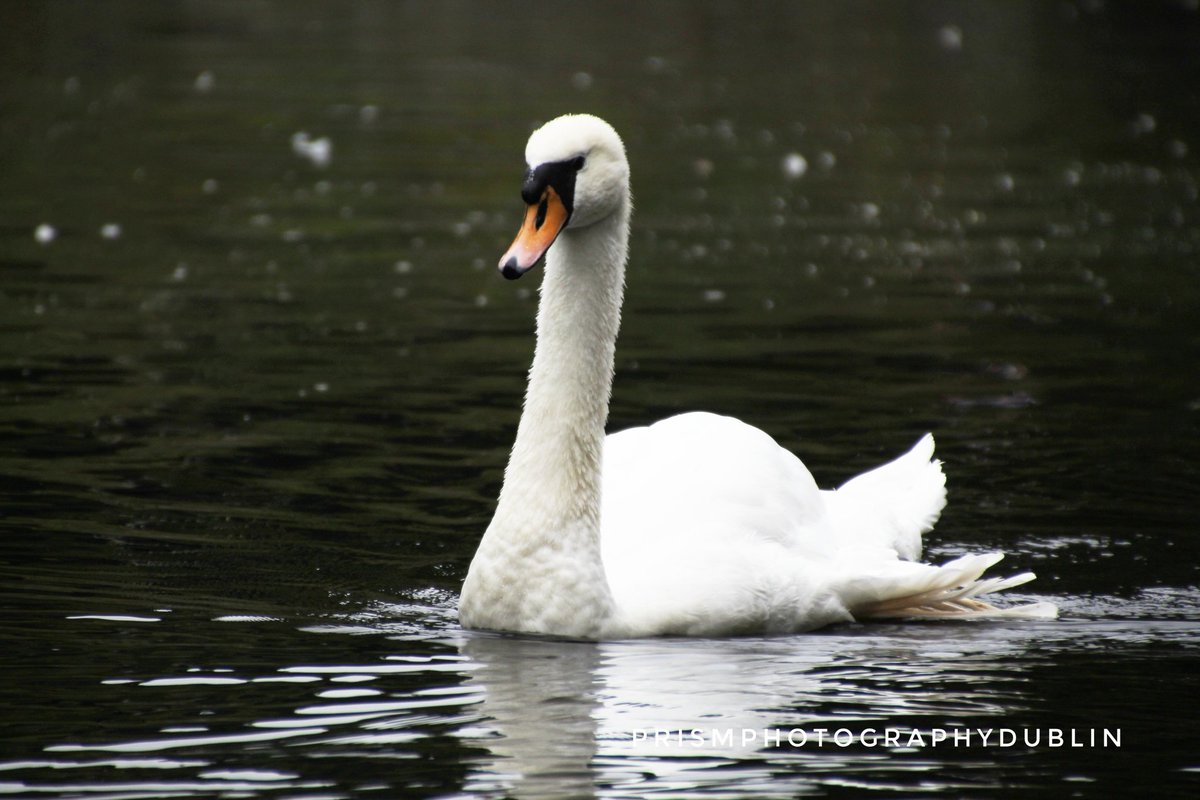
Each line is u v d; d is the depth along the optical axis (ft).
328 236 75.51
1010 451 44.45
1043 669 29.22
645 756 24.47
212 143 100.22
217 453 42.78
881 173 96.48
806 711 26.71
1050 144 107.55
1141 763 24.50
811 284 67.51
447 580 33.96
